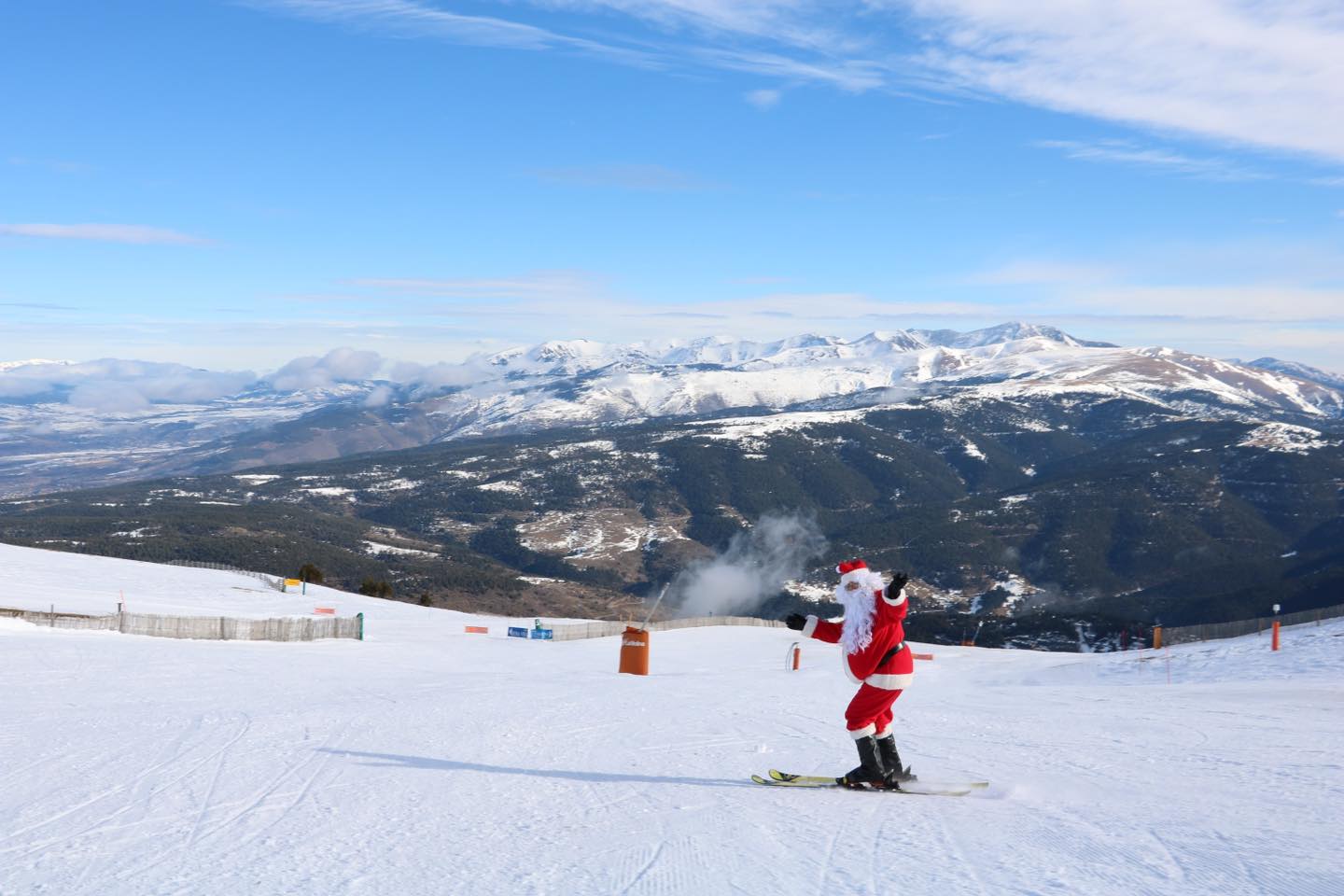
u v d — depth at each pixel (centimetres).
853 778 649
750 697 1330
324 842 504
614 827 534
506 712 1121
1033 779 682
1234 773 702
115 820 561
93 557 6738
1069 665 2895
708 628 6041
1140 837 484
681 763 770
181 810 588
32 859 475
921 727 1008
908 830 514
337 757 791
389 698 1311
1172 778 679
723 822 543
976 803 598
